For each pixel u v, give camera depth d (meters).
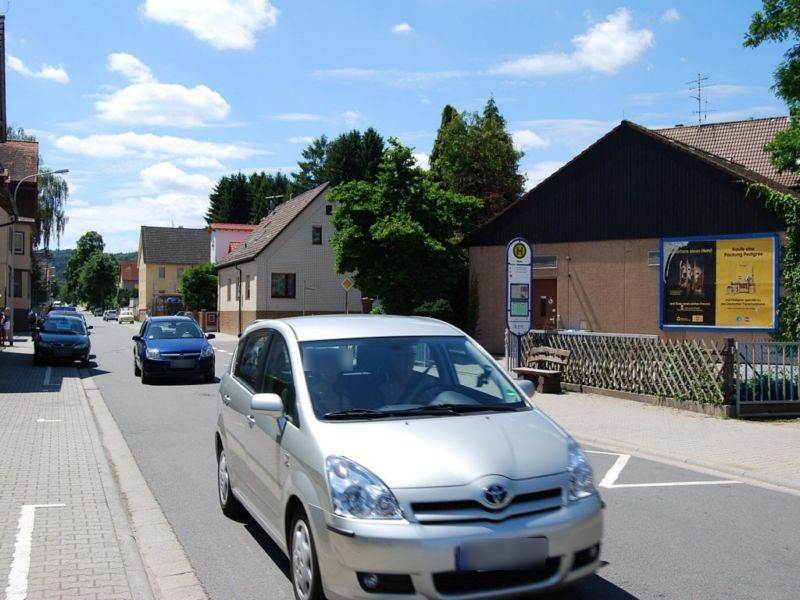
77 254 161.38
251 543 6.03
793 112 19.67
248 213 87.62
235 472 6.36
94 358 27.52
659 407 13.49
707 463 8.93
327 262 44.22
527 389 5.65
